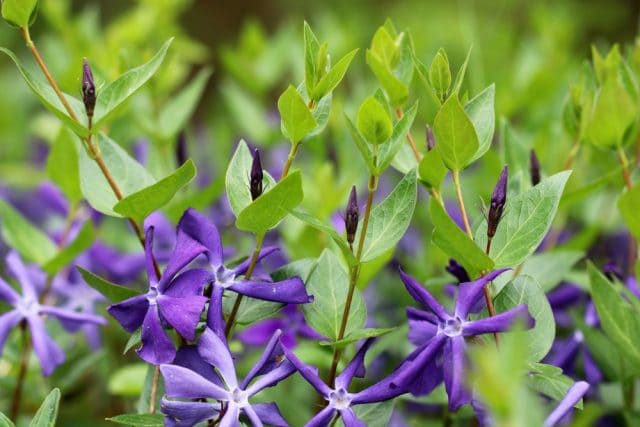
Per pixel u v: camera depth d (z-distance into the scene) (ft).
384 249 1.98
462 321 1.89
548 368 1.90
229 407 1.87
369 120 1.91
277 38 3.38
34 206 3.22
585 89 2.28
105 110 2.03
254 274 2.03
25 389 2.40
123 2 6.79
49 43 3.10
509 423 1.59
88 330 2.46
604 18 6.39
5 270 2.74
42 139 3.57
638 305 2.12
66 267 2.48
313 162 2.84
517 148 2.34
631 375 2.17
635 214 2.02
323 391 1.90
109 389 2.42
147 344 1.90
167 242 2.46
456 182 1.97
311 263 2.05
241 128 3.27
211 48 7.47
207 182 3.05
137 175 2.06
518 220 1.98
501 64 3.50
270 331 2.21
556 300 2.33
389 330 1.94
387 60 2.09
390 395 1.90
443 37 4.29
